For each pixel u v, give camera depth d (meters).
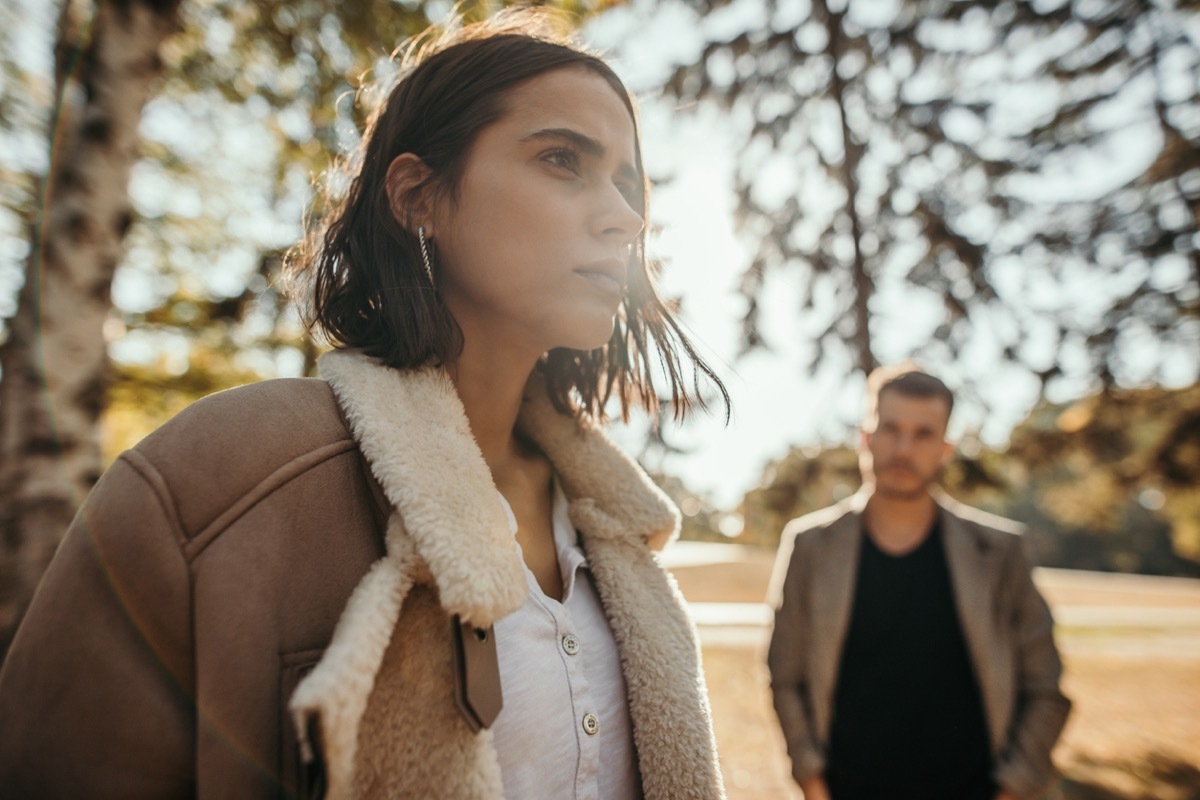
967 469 6.91
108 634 0.60
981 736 2.18
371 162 0.95
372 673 0.60
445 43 1.06
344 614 0.63
